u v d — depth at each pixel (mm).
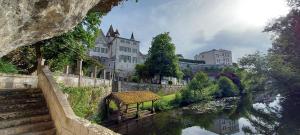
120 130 22969
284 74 30594
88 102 17859
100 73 35656
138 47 68688
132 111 30609
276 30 28703
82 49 18656
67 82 14250
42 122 7621
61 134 7160
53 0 6594
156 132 23344
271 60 32781
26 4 5875
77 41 18094
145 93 32812
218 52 124000
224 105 42875
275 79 35188
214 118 31219
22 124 7246
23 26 6434
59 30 8102
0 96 8414
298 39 25703
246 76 50219
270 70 35375
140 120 27844
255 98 51969
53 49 18078
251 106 40812
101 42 63188
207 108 39312
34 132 7020
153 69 53469
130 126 24844
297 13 25750
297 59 26297
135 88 42781
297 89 32438
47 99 8852
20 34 6598
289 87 33312
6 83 10883
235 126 26438
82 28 17391
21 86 11766
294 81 30438
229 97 57562
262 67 38906
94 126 6023
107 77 34531
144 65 55031
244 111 36000
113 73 47688
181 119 30312
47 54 18688
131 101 27000
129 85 41656
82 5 8211
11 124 7031
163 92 49469
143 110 32562
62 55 18812
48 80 8953
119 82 39125
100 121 22625
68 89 13211
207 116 32500
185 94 44500
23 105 8203
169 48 53406
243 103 45219
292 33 26172
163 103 38156
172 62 53156
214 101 48906
